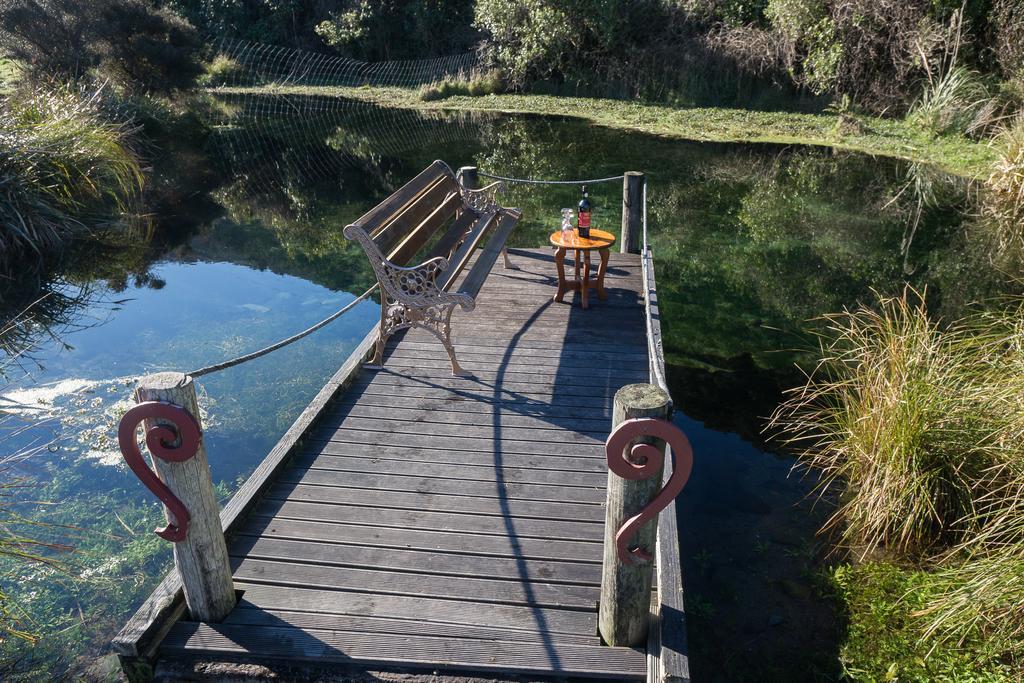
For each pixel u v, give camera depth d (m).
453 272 5.41
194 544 2.74
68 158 10.16
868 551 4.09
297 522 3.56
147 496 4.57
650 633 2.83
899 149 14.09
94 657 3.40
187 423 2.51
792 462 4.96
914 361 4.24
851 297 7.71
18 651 3.42
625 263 7.43
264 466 3.88
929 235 9.56
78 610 3.66
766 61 18.55
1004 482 4.00
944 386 4.22
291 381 5.97
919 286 7.90
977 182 11.72
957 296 7.54
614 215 10.68
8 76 16.56
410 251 5.44
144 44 16.42
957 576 3.66
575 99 21.03
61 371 6.17
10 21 14.99
